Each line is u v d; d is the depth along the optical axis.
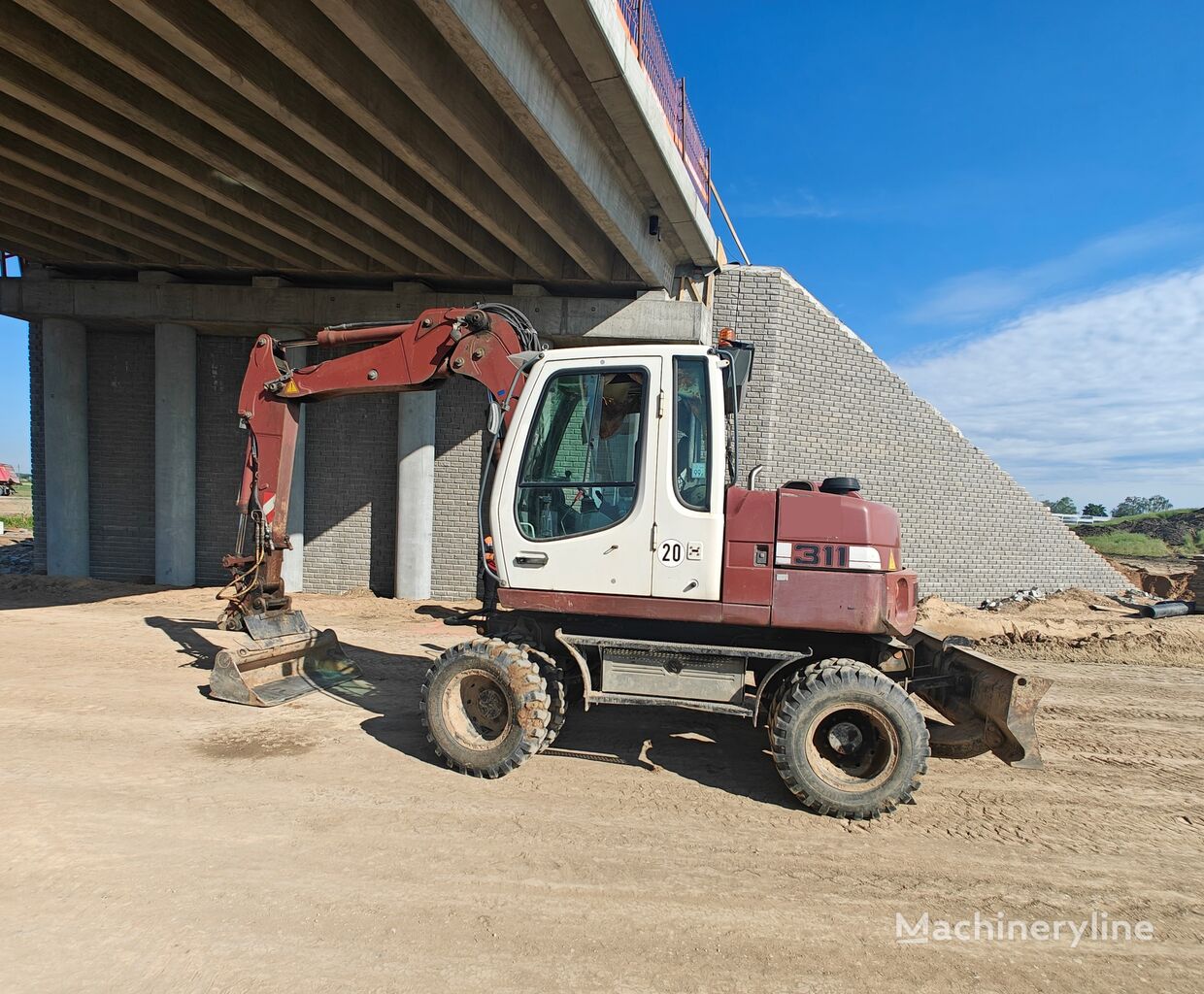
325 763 4.76
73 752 4.80
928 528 12.05
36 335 11.84
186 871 3.39
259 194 8.05
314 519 11.90
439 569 11.59
